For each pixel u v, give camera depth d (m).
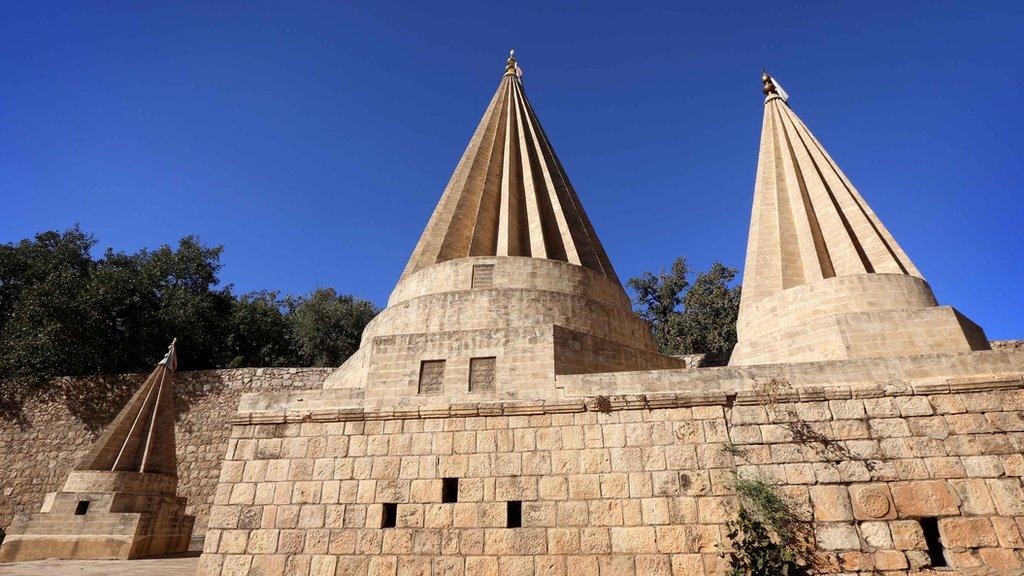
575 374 14.83
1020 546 10.76
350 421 14.27
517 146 29.75
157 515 20.19
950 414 12.13
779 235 22.55
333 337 48.12
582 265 23.11
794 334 17.25
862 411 12.43
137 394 22.56
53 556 18.02
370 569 12.45
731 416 12.88
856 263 20.27
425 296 19.08
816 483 11.88
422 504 13.01
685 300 44.91
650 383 13.75
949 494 11.39
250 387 28.45
